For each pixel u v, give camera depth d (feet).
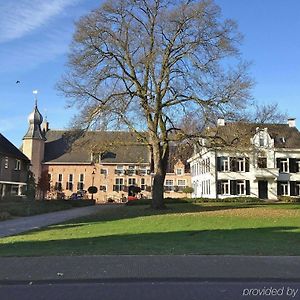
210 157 188.24
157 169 108.78
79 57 99.86
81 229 65.16
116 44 101.71
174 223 70.23
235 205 127.24
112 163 245.65
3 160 159.02
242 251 40.78
